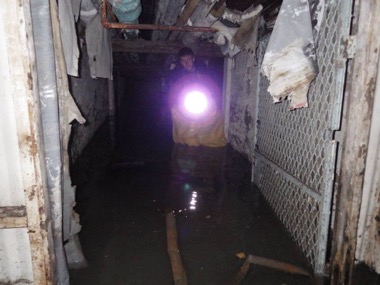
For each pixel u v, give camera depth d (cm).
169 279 255
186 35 557
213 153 644
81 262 265
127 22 412
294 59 226
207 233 328
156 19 502
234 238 319
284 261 280
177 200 412
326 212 237
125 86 1506
